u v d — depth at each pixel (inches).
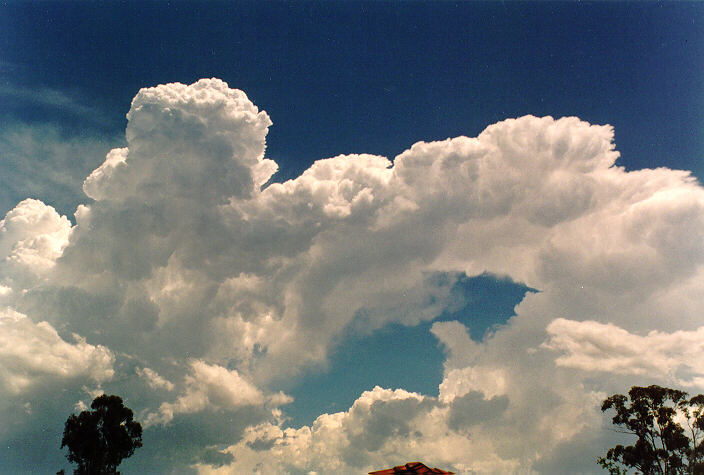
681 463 2191.2
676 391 2252.7
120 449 2175.2
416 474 1029.8
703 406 2181.3
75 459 2130.9
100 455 2135.8
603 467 2407.7
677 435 2151.8
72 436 2097.7
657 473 2237.9
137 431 2245.3
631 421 2341.3
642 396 2306.8
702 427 2158.0
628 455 2315.5
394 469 1070.4
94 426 2117.4
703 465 2069.4
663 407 2223.2
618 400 2380.7
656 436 2276.1
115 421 2174.0
